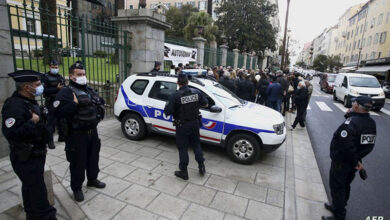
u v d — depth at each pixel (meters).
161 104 4.98
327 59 55.75
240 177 4.04
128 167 4.12
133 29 7.47
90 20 6.25
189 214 2.97
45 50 6.40
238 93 8.15
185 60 10.56
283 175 4.23
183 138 3.73
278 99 8.07
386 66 25.45
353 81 12.91
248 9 28.86
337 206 2.95
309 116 10.23
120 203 3.10
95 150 3.24
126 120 5.40
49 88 4.43
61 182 3.50
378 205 3.60
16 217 2.65
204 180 3.85
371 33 38.78
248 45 28.77
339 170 2.87
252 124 4.39
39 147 2.34
